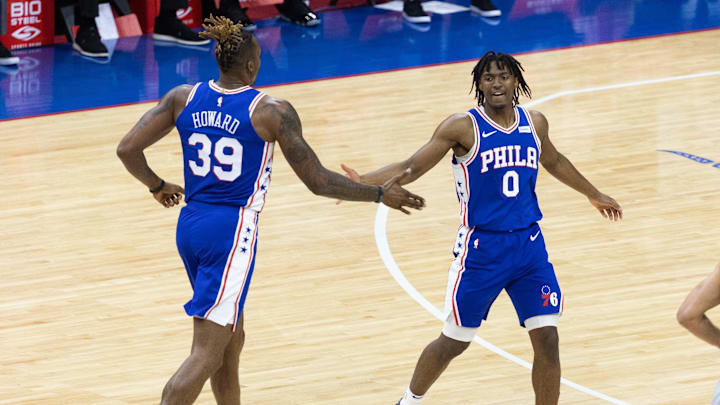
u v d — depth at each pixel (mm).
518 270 12031
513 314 16547
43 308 17047
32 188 23078
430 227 20484
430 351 12430
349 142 25594
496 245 11984
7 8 36438
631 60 32906
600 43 35438
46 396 14055
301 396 13945
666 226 19953
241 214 11594
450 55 34656
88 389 14250
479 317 12234
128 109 29328
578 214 20828
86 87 31859
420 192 22531
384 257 19000
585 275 17844
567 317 16250
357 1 43844
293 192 22656
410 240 19828
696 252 18656
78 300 17359
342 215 21219
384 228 20484
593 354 14969
